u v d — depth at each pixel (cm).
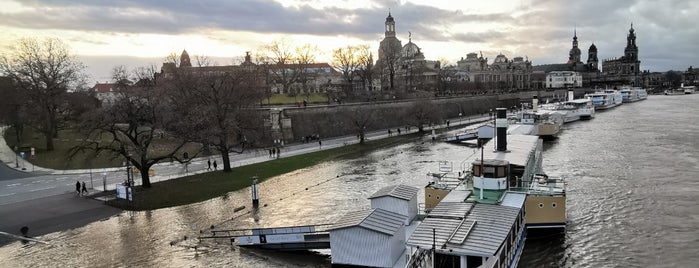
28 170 9225
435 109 16062
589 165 8694
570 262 4391
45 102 11162
